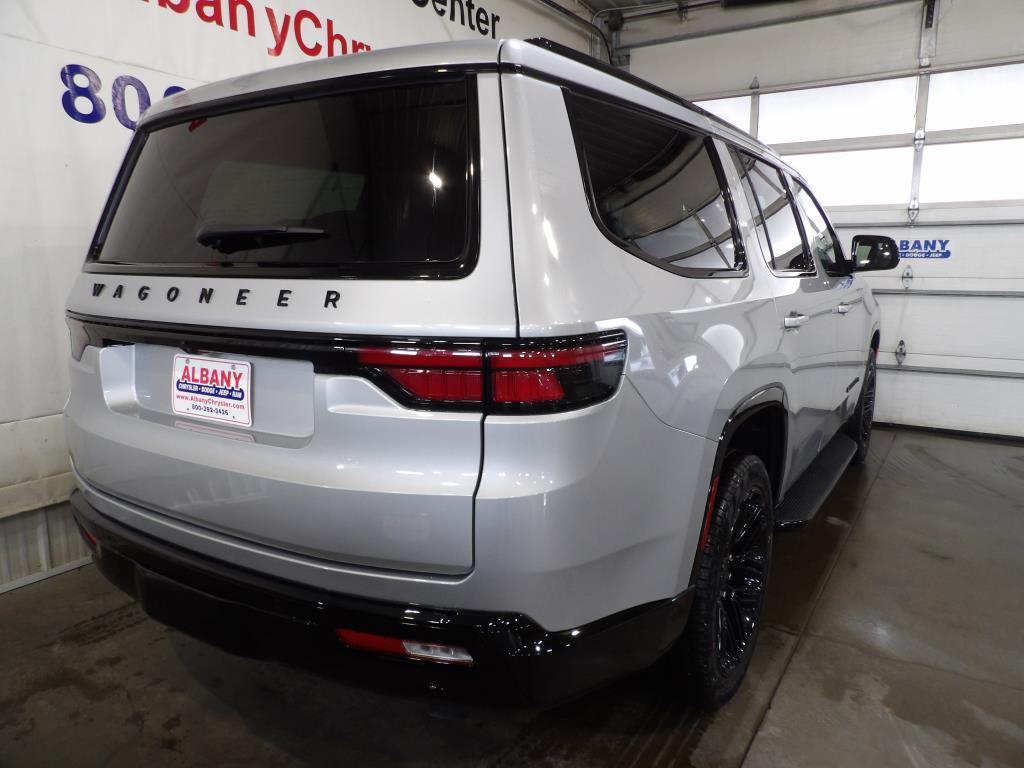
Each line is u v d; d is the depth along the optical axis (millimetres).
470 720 1786
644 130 1557
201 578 1323
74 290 1634
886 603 2445
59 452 2582
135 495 1456
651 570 1371
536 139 1202
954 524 3229
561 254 1170
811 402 2406
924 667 2053
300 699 1879
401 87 1269
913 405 5395
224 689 1918
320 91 1339
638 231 1415
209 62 3020
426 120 1233
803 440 2404
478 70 1214
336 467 1163
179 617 1391
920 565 2764
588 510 1175
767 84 5578
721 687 1766
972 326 5133
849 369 3152
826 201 5512
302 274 1225
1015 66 4789
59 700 1863
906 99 5133
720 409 1538
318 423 1179
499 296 1097
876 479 3949
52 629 2225
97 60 2596
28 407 2486
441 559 1122
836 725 1784
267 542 1256
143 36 2744
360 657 1195
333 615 1180
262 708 1838
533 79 1243
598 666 1273
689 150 1740
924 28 4980
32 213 2451
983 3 4797
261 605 1246
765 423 2018
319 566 1202
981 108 4930
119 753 1666
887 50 5129
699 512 1491
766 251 2068
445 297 1111
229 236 1303
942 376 5270
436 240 1165
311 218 1285
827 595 2502
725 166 1917
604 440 1190
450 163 1192
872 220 5355
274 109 1402
